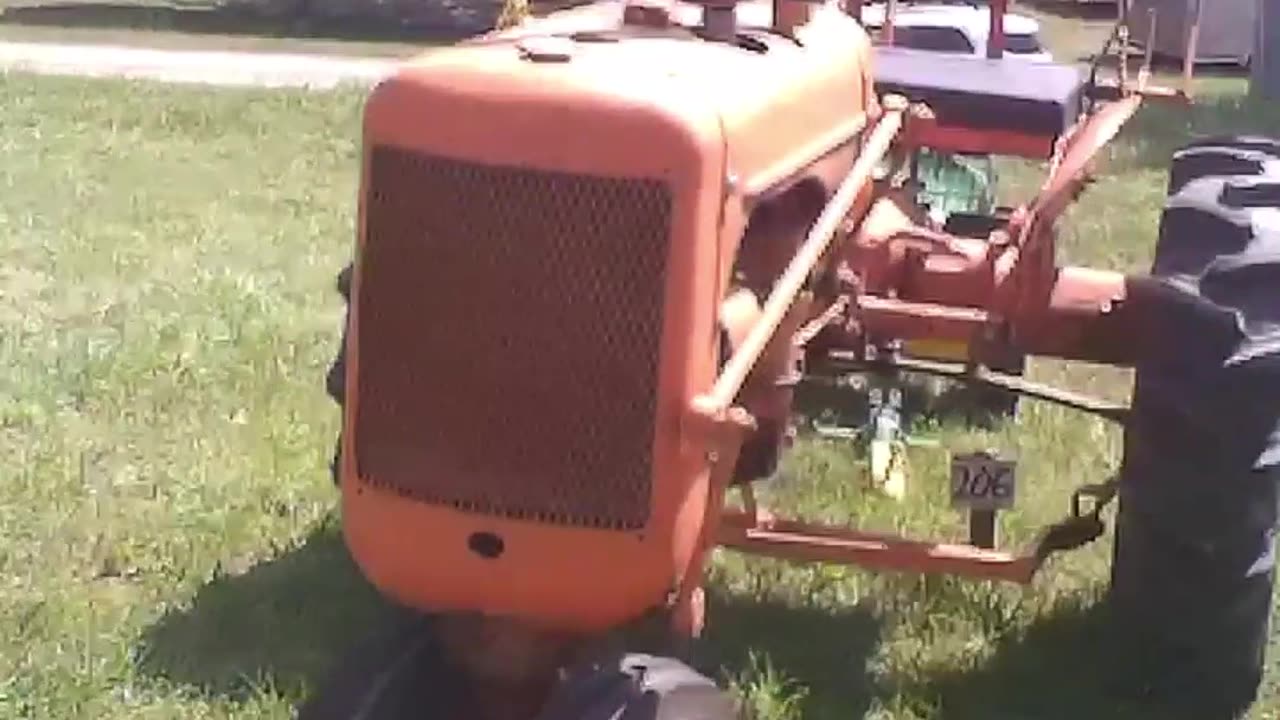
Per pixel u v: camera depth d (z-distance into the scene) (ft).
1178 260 15.75
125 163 42.65
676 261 11.27
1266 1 60.03
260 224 36.04
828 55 14.42
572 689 11.35
